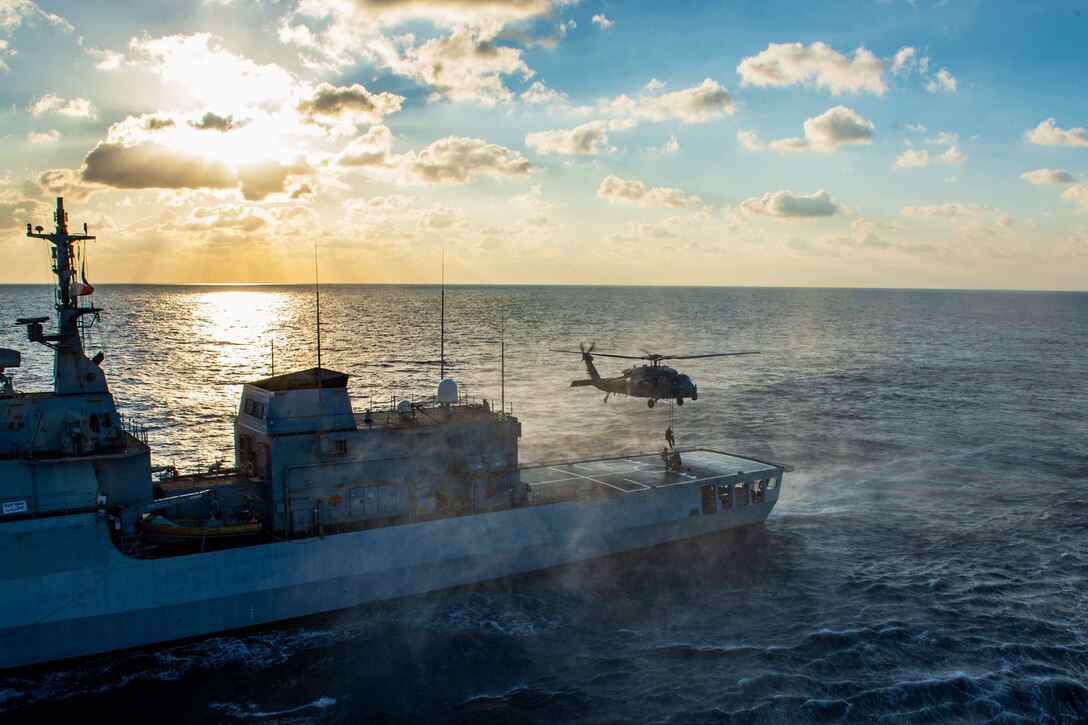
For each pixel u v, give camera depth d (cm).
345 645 4219
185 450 8131
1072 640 4231
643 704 3681
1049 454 8262
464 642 4262
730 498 5928
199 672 3934
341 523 4703
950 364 16162
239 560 4172
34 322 4234
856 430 9412
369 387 11944
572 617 4578
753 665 4016
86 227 4381
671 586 5006
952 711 3591
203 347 18950
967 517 6216
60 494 4016
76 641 3916
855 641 4238
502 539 4928
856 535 5850
